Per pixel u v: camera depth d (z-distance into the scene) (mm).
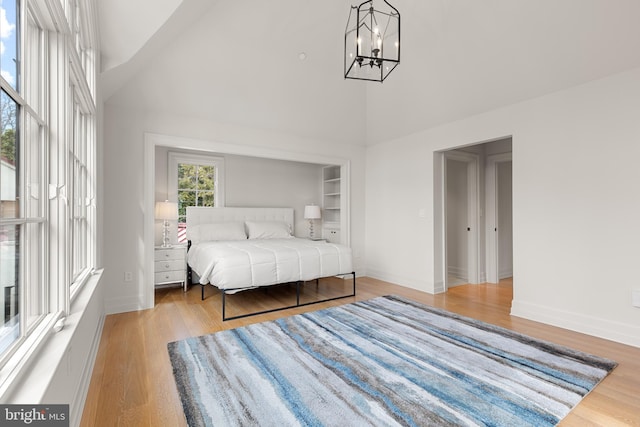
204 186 4977
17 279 1105
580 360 2211
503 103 3365
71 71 1718
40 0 1218
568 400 1733
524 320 3084
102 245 3090
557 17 2500
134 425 1535
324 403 1695
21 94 1147
